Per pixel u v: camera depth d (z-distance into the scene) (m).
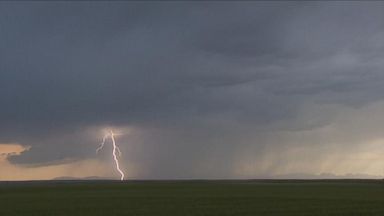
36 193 82.94
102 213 45.03
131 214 43.97
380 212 44.34
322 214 43.00
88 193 80.56
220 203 55.12
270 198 62.81
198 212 45.03
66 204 55.69
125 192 83.38
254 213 44.06
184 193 78.06
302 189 91.94
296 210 46.12
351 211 44.97
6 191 92.62
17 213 46.19
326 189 91.81
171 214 43.62
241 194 73.75
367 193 75.31
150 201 59.00
